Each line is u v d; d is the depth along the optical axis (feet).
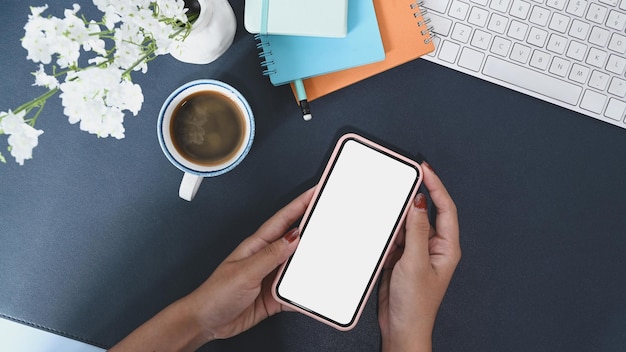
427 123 2.11
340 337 2.10
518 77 2.04
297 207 1.92
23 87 2.05
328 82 2.05
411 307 1.89
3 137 2.07
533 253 2.13
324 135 2.10
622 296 2.13
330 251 1.92
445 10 2.00
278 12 1.87
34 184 2.08
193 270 2.11
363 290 1.91
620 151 2.12
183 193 1.95
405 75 2.10
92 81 1.23
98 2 1.25
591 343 2.13
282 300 1.92
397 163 1.89
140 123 2.07
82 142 2.07
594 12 1.99
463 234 2.12
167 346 1.85
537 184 2.13
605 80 2.04
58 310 2.08
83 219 2.09
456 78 2.10
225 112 1.96
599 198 2.14
